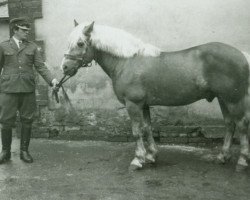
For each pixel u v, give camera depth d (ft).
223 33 17.60
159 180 13.88
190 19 17.80
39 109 19.84
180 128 18.35
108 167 15.47
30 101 16.14
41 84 19.65
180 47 18.03
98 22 18.70
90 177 14.40
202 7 17.65
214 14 17.58
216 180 13.73
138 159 15.05
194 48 14.52
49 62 19.43
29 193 13.03
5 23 21.34
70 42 14.74
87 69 19.11
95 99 19.21
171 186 13.29
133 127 14.98
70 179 14.25
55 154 17.39
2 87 15.70
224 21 17.53
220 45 14.07
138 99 14.67
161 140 18.65
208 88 14.29
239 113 14.08
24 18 15.72
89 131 19.48
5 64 15.76
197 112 18.20
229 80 13.75
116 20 18.51
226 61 13.70
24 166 15.81
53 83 15.69
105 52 14.97
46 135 19.94
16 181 14.14
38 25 19.33
